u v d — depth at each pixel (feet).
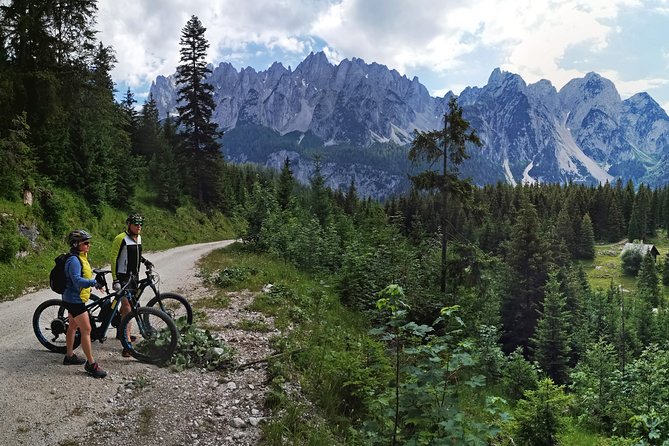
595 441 47.47
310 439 19.13
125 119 142.72
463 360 15.51
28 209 65.67
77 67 93.81
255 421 19.84
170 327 23.94
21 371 21.81
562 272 150.92
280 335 32.07
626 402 59.57
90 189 94.22
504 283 125.29
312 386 24.20
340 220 106.73
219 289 48.49
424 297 56.44
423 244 76.13
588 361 79.00
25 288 46.88
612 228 417.69
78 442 16.62
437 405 15.72
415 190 75.72
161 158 159.12
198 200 164.14
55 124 91.20
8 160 65.31
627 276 309.01
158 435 17.81
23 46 84.17
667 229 433.89
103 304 25.16
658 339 156.25
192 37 149.28
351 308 50.29
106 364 23.58
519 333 122.62
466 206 74.74
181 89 151.74
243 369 25.23
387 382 23.52
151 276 26.68
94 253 75.25
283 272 60.80
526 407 37.55
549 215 400.06
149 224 122.72
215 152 160.25
